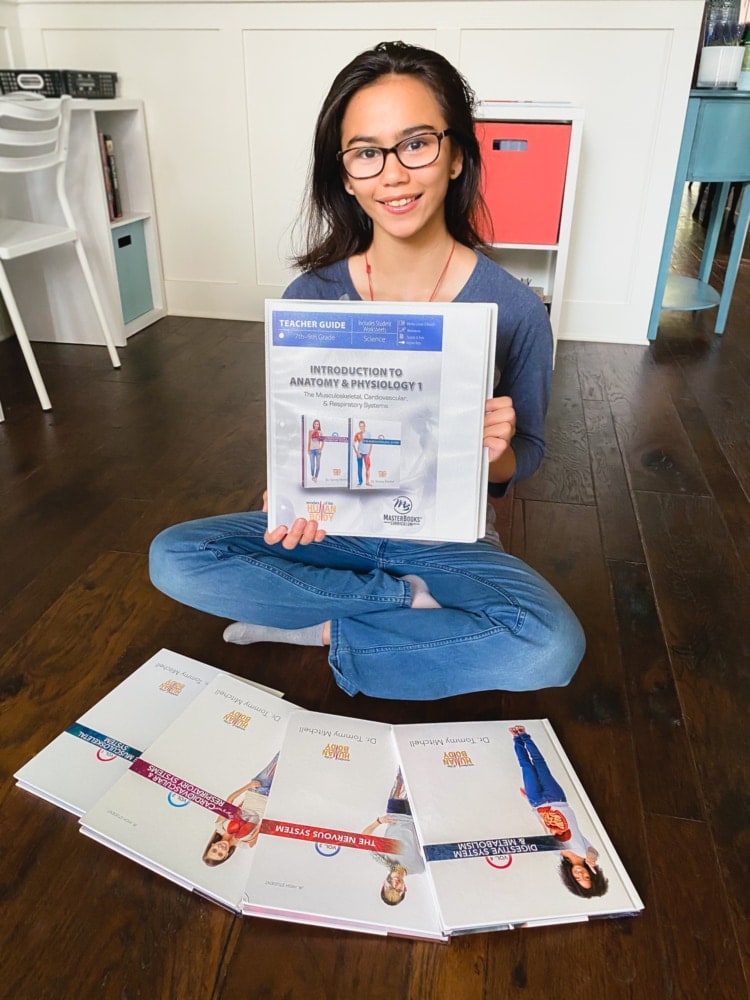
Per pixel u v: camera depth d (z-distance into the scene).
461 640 1.02
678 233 4.66
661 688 1.20
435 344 0.85
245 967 0.79
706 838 0.95
